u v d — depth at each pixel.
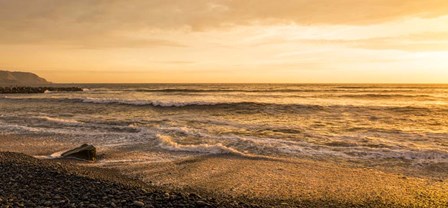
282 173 10.69
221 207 6.91
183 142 15.28
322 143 15.03
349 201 8.27
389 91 67.44
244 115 26.05
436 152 12.84
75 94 67.38
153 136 16.48
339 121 22.34
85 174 9.55
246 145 14.64
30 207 6.36
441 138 16.06
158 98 46.88
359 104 33.84
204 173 10.66
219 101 37.19
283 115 25.81
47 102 41.41
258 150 13.80
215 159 12.37
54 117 25.11
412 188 9.27
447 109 28.66
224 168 11.22
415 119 23.36
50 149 14.06
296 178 10.16
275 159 12.38
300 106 31.00
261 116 25.33
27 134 17.44
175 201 7.13
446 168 11.19
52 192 7.55
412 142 15.15
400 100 41.34
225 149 13.52
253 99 42.94
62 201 6.82
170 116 25.61
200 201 7.15
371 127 19.62
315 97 47.38
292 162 11.99
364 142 15.19
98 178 9.16
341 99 42.97
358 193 8.86
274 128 19.34
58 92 81.81
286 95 52.34
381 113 26.62
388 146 14.30
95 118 24.41
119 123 21.39
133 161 12.11
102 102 39.75
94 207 6.53
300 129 18.92
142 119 23.58
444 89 81.19
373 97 47.38
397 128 19.27
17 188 7.75
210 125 20.61
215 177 10.24
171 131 18.00
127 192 7.77
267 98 45.19
